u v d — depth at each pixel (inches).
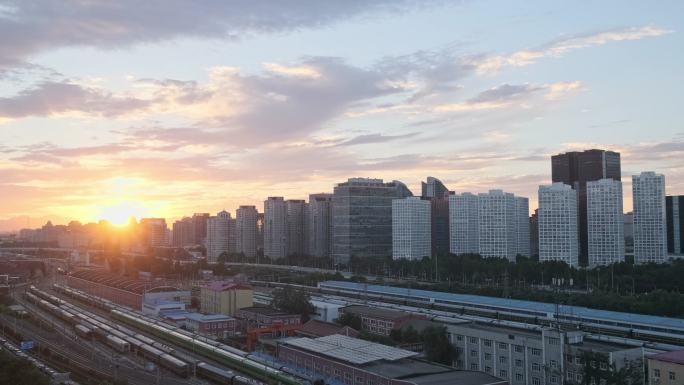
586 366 6205.7
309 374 7194.9
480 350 7657.5
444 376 6166.3
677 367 5541.3
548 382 6727.4
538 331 7741.1
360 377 6515.8
